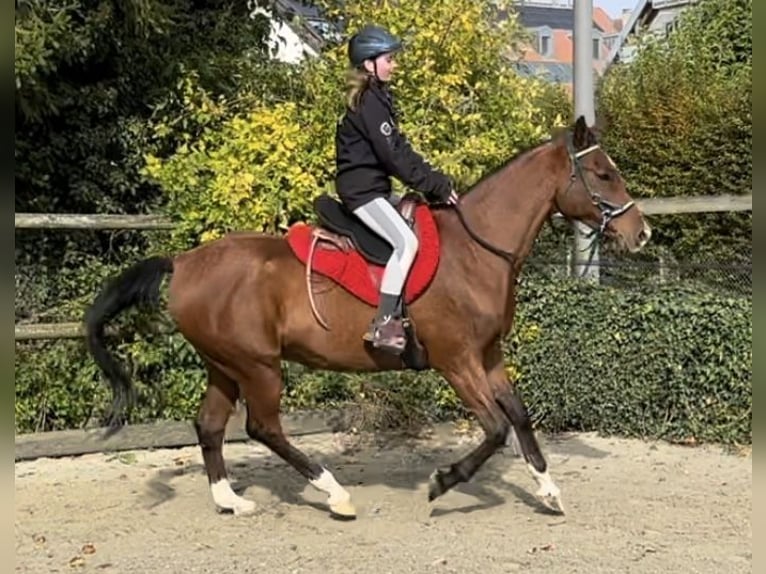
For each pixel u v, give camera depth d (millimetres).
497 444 5344
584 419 7535
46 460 6938
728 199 7160
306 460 5527
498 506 5777
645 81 11023
